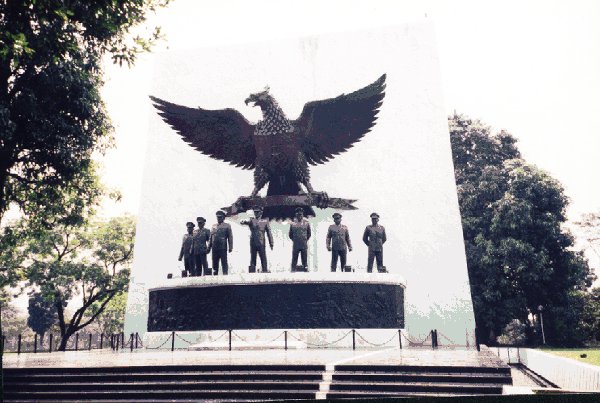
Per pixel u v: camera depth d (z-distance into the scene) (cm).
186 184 2725
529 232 3262
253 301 2119
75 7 1417
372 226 2300
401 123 2638
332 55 2764
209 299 2173
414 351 1830
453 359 1422
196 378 1255
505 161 3569
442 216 2512
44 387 1269
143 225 2709
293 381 1223
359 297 2128
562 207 3344
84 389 1254
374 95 2425
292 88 2747
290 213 2464
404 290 2377
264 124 2441
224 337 2105
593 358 2027
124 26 1559
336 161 2620
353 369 1254
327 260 2505
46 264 3312
